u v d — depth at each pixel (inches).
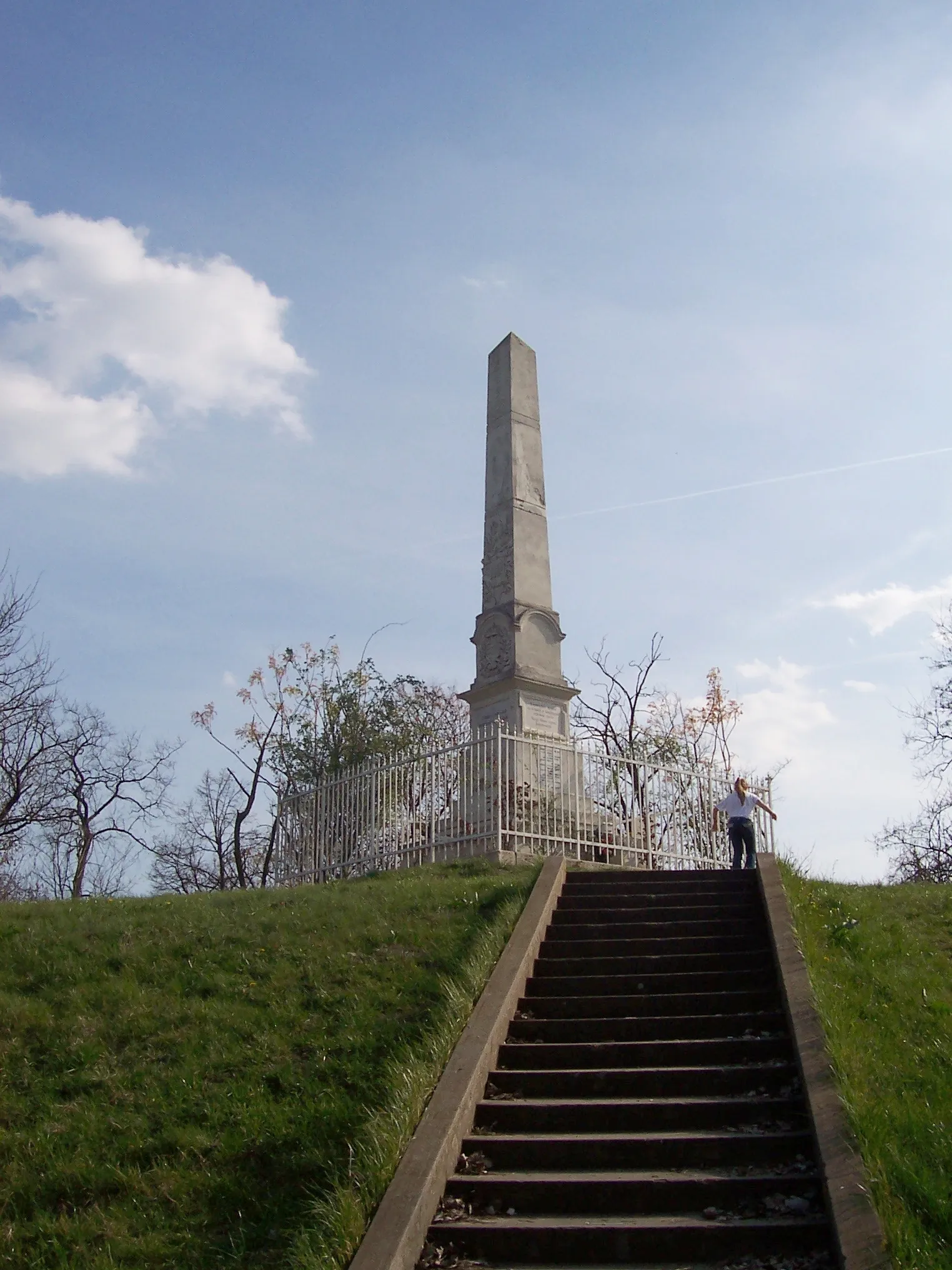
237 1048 397.1
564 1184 294.4
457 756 699.4
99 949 489.1
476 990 409.1
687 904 513.3
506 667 796.6
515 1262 273.6
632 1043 372.8
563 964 443.2
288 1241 289.7
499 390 880.3
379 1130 311.9
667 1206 290.0
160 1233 305.7
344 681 1170.0
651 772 735.7
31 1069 392.8
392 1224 272.8
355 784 769.6
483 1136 324.2
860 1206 263.0
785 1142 307.3
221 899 587.2
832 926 479.8
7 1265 297.1
